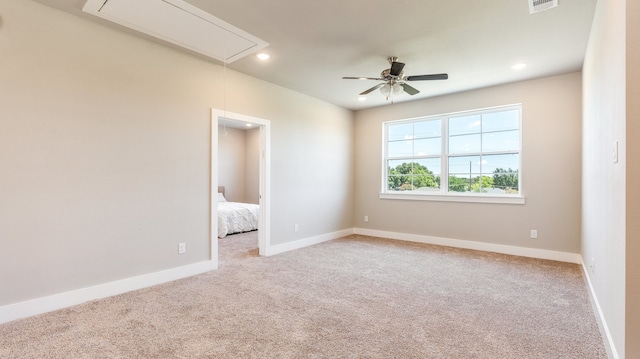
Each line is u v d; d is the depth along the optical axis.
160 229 3.22
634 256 1.56
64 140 2.59
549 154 4.22
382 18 2.70
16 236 2.37
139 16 2.65
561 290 3.03
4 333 2.15
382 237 5.78
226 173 8.33
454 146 5.12
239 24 2.80
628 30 1.56
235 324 2.30
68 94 2.61
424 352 1.95
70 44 2.62
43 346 2.00
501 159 4.69
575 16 2.64
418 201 5.39
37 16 2.45
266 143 4.39
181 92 3.40
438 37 3.05
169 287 3.08
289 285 3.15
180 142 3.39
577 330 2.23
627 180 1.57
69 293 2.62
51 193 2.53
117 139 2.90
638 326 1.55
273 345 2.02
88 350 1.95
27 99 2.41
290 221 4.79
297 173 4.90
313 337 2.13
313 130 5.21
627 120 1.57
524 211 4.41
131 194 3.00
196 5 2.49
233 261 4.07
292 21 2.76
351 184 6.11
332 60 3.64
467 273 3.57
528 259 4.21
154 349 1.97
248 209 6.31
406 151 5.65
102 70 2.80
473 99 4.80
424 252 4.59
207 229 3.65
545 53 3.42
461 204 4.95
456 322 2.36
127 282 2.97
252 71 4.00
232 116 3.91
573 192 4.06
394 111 5.67
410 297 2.85
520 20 2.72
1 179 2.30
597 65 2.55
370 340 2.09
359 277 3.42
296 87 4.67
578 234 4.03
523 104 4.39
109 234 2.86
